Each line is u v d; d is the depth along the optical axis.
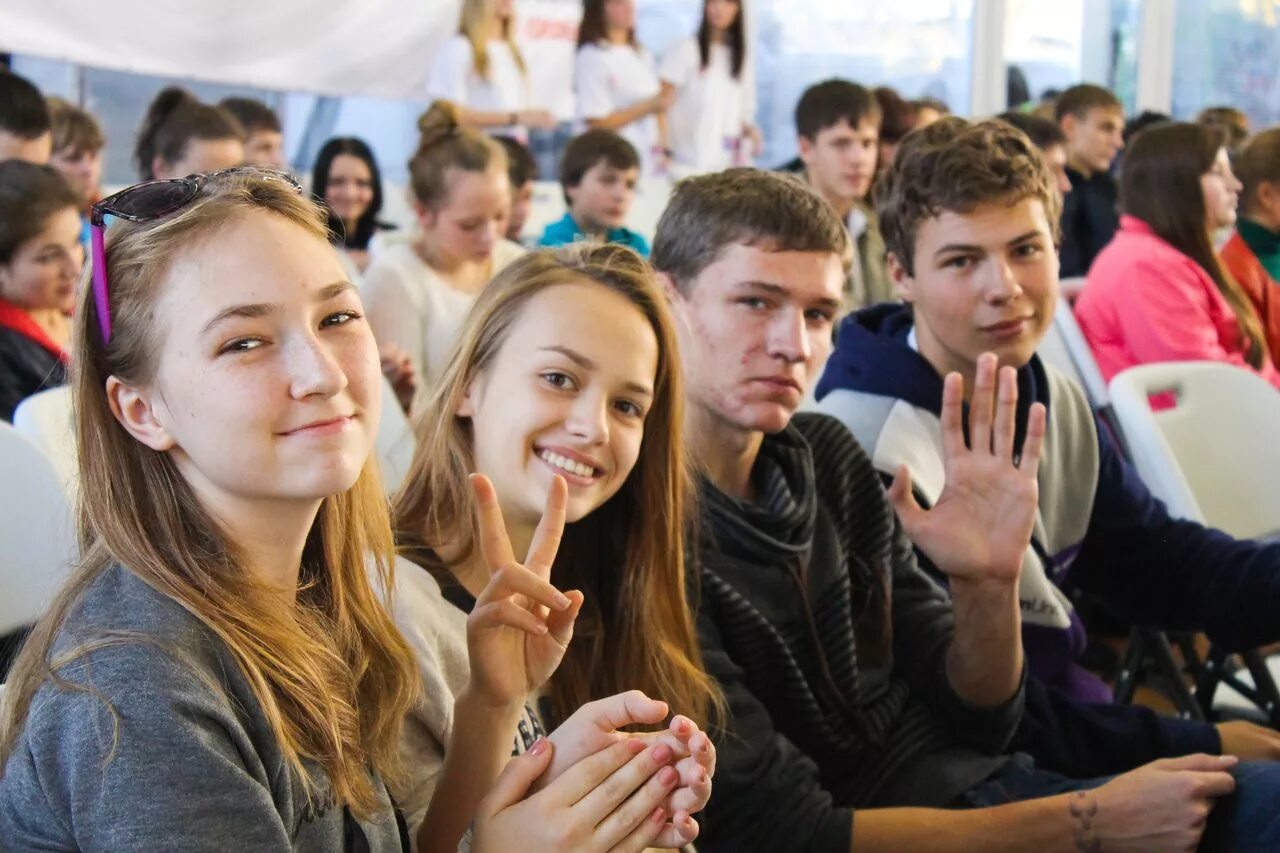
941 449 1.70
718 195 1.39
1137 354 2.98
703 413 1.41
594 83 4.35
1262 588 1.77
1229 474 2.13
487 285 1.21
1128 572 1.87
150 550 0.78
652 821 0.85
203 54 3.52
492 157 2.84
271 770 0.77
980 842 1.27
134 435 0.79
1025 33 5.46
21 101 2.81
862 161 3.68
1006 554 1.41
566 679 1.23
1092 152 4.32
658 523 1.24
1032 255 1.66
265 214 0.79
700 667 1.25
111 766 0.70
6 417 2.21
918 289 1.70
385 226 3.87
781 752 1.28
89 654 0.73
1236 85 5.85
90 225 0.80
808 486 1.43
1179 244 2.98
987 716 1.44
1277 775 1.30
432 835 0.94
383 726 0.92
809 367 1.42
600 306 1.16
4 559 1.43
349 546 0.93
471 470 1.19
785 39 5.03
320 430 0.77
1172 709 2.52
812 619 1.39
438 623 1.10
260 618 0.80
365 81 3.88
